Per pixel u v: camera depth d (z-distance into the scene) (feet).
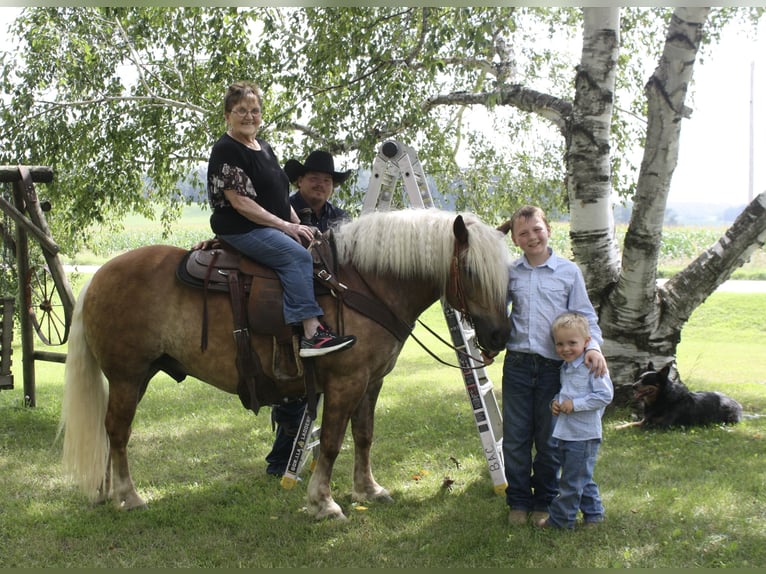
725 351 34.45
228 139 11.51
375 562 10.73
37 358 21.57
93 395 12.55
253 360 11.60
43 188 30.58
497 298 11.30
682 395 18.54
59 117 29.09
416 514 12.71
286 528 12.02
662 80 17.66
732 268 19.77
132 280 12.05
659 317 20.24
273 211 11.91
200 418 20.30
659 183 18.33
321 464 12.25
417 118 22.52
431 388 25.13
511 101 22.44
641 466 15.26
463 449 16.75
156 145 30.37
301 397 12.56
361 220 12.29
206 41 28.71
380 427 19.07
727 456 15.97
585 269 20.20
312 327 11.29
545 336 11.76
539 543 11.19
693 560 10.62
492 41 23.26
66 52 28.43
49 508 13.03
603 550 10.98
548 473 12.12
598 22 18.61
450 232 11.66
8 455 16.34
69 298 20.20
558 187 31.45
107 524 12.17
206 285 11.64
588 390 11.16
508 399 12.06
